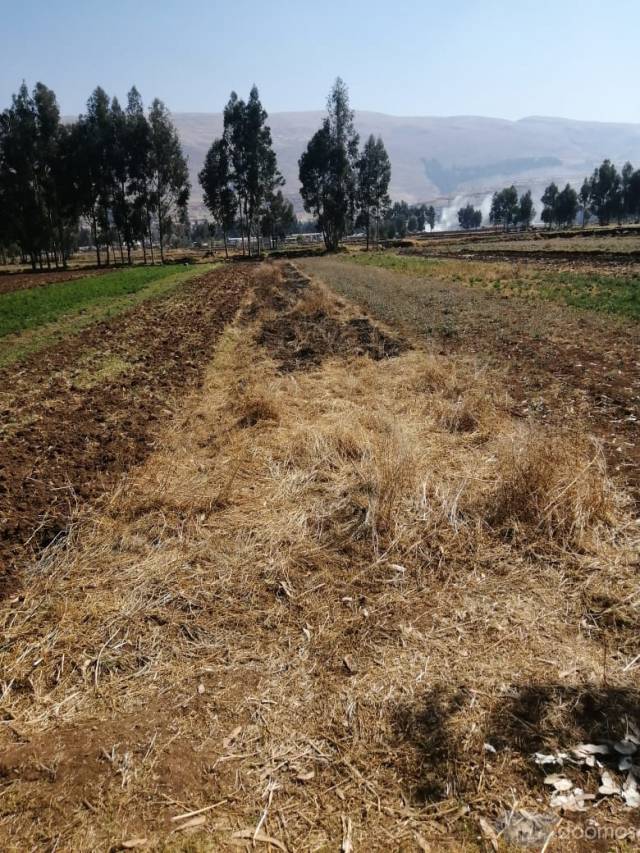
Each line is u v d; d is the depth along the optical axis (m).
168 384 10.13
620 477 5.44
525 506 4.71
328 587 4.13
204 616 3.88
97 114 56.75
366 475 5.47
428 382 8.77
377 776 2.70
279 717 3.05
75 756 2.83
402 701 3.10
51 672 3.44
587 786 2.59
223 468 6.12
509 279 24.14
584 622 3.66
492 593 3.99
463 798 2.57
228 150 66.69
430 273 28.83
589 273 24.12
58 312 20.12
